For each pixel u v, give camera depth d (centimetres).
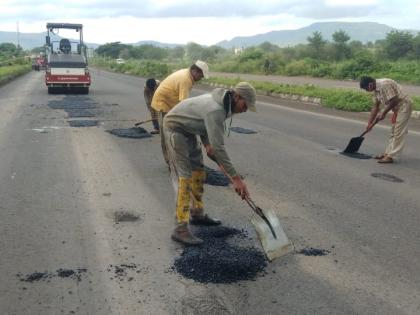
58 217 505
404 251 438
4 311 325
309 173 720
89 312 326
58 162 751
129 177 668
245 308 335
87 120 1224
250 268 393
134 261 404
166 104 665
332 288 365
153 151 845
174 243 442
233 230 472
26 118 1255
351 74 3069
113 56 11531
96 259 407
